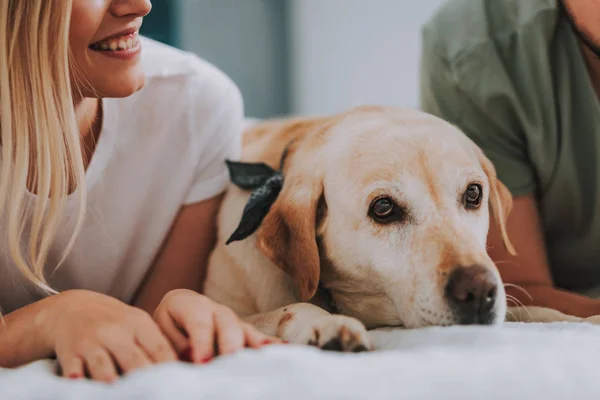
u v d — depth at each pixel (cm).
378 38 414
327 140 115
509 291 140
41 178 107
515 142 155
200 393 62
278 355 73
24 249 121
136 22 112
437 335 87
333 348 86
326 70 445
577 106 152
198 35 429
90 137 128
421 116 116
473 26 157
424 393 62
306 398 60
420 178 105
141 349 79
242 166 128
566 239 168
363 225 106
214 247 131
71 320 85
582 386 65
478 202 111
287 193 113
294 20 461
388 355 75
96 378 75
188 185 138
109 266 134
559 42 152
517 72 151
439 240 101
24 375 76
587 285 177
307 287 109
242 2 444
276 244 112
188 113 137
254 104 455
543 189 159
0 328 92
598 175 154
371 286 109
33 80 104
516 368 68
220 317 85
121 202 131
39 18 103
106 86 112
